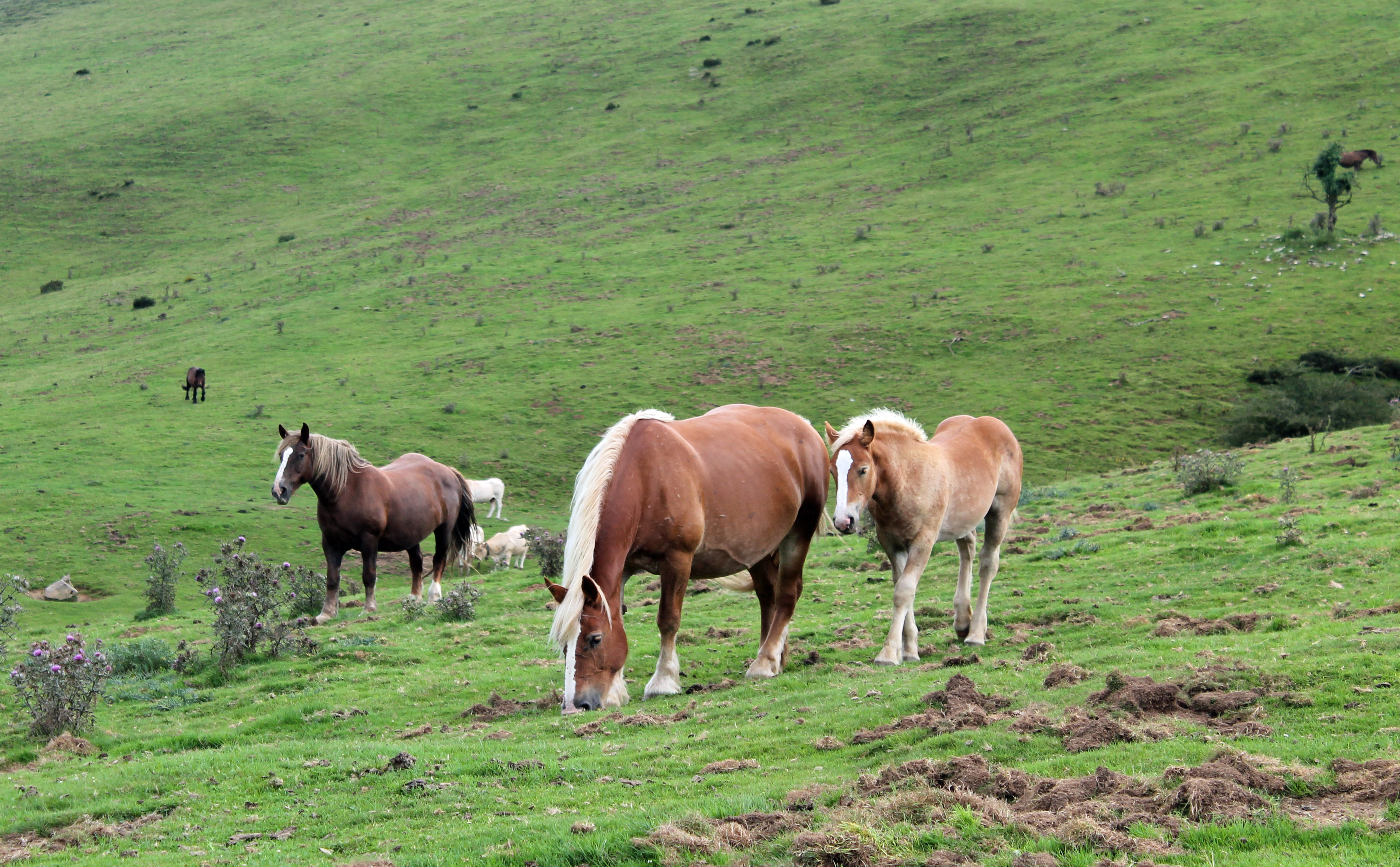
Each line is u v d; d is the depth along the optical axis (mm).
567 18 156500
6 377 65125
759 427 11219
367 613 18516
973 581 15219
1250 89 94688
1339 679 7473
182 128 122312
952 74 115750
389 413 52812
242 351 66188
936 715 7953
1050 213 78812
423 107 127875
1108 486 26578
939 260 72438
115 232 98938
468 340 65688
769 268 75250
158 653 14430
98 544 34062
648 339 63125
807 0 150375
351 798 7664
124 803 8023
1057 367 54438
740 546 10586
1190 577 13516
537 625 15633
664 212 92062
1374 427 30156
